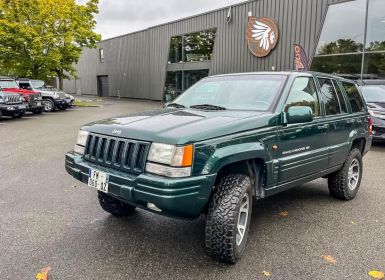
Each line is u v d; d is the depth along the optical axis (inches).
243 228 136.2
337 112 192.2
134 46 1384.1
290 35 752.3
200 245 145.9
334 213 184.1
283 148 149.8
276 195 215.0
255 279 120.4
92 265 128.6
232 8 892.6
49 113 796.0
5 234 152.9
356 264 130.8
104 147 134.0
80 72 1886.1
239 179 130.0
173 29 1139.3
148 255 136.7
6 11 908.6
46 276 120.5
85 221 168.9
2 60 965.2
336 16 667.4
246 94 164.6
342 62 662.5
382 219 175.9
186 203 114.9
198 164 116.6
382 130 369.1
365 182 246.7
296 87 164.4
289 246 145.5
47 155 323.9
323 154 174.9
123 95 1518.2
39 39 914.7
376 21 605.9
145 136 121.8
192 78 1078.4
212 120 133.3
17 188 219.9
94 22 1091.3
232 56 905.5
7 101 633.0
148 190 114.8
